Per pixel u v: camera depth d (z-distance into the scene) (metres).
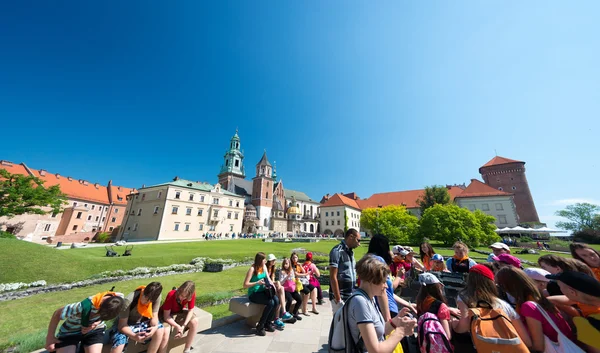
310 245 38.25
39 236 43.97
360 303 2.41
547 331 2.80
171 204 46.78
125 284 15.30
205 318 5.24
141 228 48.38
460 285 5.85
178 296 4.69
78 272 15.64
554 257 4.18
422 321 2.93
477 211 37.69
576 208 51.53
